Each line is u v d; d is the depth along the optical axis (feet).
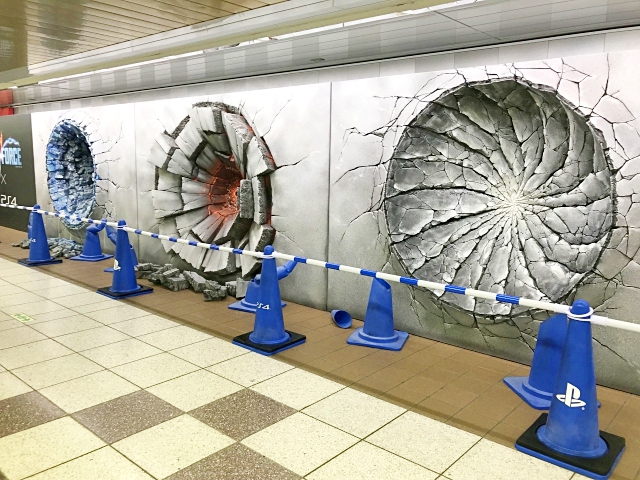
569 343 8.92
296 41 13.83
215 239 19.83
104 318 16.17
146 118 22.58
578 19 11.26
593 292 11.53
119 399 10.66
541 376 10.96
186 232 20.97
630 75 10.77
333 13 11.58
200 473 8.15
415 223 14.67
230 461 8.50
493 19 11.40
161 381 11.58
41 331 14.85
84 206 27.45
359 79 15.29
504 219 13.43
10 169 33.06
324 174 16.44
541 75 11.84
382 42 13.75
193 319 16.17
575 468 8.44
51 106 31.27
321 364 12.75
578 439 8.72
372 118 15.06
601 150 11.20
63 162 29.53
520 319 12.82
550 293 12.23
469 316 13.70
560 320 10.84
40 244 24.31
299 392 11.16
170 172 21.35
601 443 9.04
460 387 11.57
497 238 13.51
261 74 19.07
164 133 21.59
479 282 13.53
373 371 12.37
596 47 12.17
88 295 18.90
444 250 14.28
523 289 12.72
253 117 18.26
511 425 9.92
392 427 9.73
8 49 16.60
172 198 21.47
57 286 20.20
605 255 11.28
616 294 11.29
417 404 10.70
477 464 8.58
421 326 14.83
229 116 18.42
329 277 16.80
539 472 8.41
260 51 15.14
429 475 8.22
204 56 15.96
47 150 29.09
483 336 13.61
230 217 20.13
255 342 13.84
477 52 14.06
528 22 11.57
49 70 19.71
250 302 17.24
